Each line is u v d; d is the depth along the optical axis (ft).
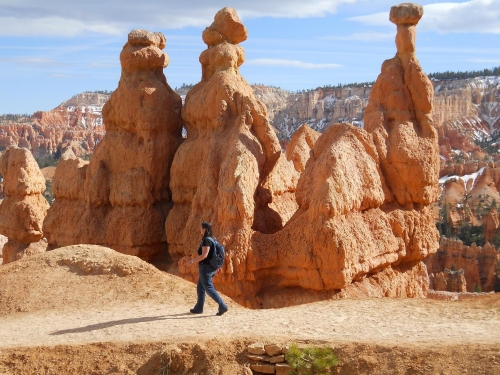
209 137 94.32
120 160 104.99
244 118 89.45
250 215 79.36
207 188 86.74
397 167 90.22
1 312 60.08
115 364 46.73
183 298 59.77
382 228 84.38
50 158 594.65
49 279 65.05
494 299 53.72
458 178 402.52
